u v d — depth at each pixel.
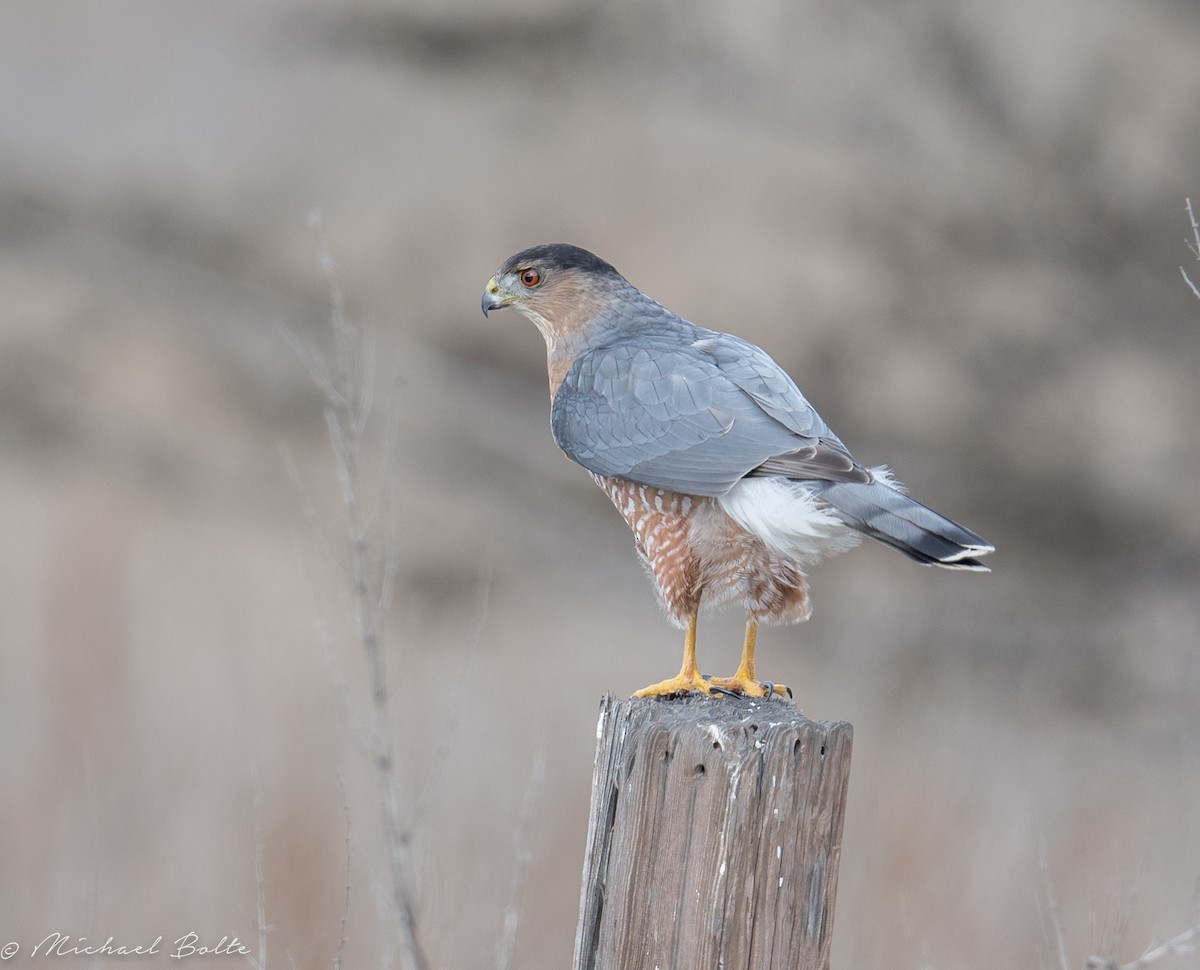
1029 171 18.20
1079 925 7.91
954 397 17.28
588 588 15.95
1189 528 17.28
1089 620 16.59
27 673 10.76
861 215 17.45
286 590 12.99
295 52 18.75
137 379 16.58
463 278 17.19
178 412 16.34
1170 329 18.02
